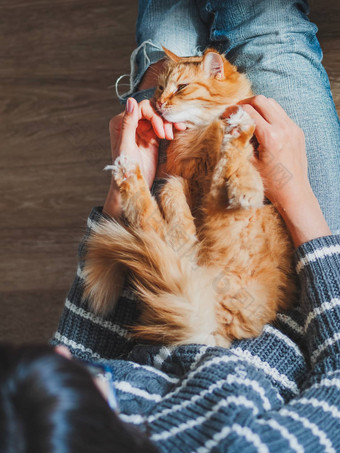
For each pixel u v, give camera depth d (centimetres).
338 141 108
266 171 93
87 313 95
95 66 158
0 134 162
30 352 43
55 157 158
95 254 94
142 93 120
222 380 67
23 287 153
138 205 96
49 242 154
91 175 155
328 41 136
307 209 92
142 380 76
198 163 105
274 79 109
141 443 46
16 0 166
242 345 86
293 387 81
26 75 163
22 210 157
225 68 107
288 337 88
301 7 116
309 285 84
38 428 38
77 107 158
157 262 92
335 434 62
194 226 102
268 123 93
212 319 93
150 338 94
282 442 57
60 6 163
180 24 121
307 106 107
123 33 157
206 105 105
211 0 116
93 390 43
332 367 74
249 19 112
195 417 61
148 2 124
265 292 93
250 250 96
